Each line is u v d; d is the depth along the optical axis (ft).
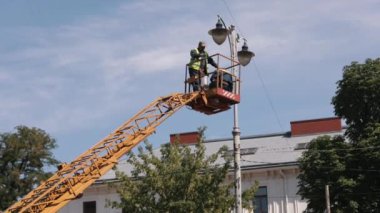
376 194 92.32
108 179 137.59
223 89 69.46
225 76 70.59
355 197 92.89
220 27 62.03
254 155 135.64
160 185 80.79
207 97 69.97
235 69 70.38
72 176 62.39
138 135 67.46
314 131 143.23
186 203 77.61
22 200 60.80
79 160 64.08
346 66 99.55
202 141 85.71
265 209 127.44
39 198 59.52
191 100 69.62
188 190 80.79
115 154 65.41
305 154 98.78
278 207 126.41
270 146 139.85
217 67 70.03
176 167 81.82
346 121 99.40
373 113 96.94
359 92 96.43
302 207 124.88
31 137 143.95
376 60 99.25
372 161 92.58
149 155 87.45
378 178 93.15
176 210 78.69
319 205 95.20
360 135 95.81
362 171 93.91
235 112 65.87
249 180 129.80
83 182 62.75
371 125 95.40
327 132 142.20
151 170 82.43
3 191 136.26
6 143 141.49
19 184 137.69
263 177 129.18
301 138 141.79
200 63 70.74
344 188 92.79
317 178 95.50
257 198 128.57
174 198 80.38
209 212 80.02
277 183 127.95
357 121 98.22
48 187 62.18
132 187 82.79
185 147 86.17
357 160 94.32
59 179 62.80
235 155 64.54
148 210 81.10
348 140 101.09
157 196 88.43
